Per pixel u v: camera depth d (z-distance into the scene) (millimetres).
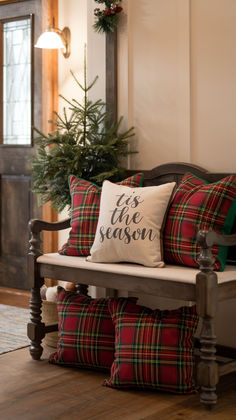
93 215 3229
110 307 2979
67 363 3117
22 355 3320
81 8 4203
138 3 3566
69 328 3102
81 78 4238
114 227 2971
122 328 2857
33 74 4543
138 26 3576
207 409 2574
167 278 2674
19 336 3656
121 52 3652
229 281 2660
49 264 3184
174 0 3406
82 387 2842
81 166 3504
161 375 2729
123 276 2859
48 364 3174
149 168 3586
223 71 3246
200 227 2861
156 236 2922
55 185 3670
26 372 3043
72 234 3293
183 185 3057
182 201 2977
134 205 2963
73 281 3082
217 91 3275
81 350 3047
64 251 3307
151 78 3543
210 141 3316
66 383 2895
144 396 2732
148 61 3549
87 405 2623
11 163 4762
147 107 3574
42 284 3270
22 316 4113
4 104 4781
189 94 3375
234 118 3219
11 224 4805
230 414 2537
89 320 3066
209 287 2514
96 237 3057
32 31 4523
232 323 3254
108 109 3699
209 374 2557
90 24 3785
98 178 3420
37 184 3707
